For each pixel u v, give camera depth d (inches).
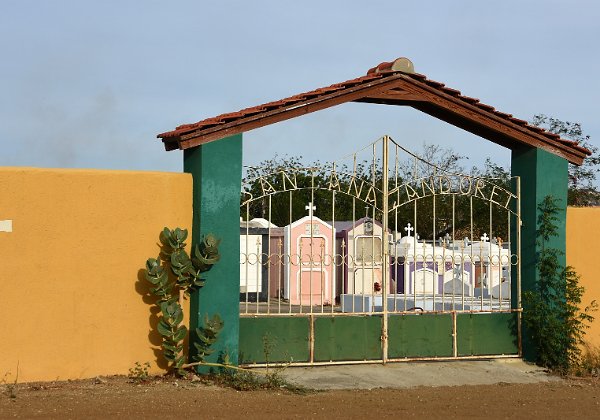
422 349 496.7
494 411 384.2
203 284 435.8
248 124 450.0
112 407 357.1
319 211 1074.1
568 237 526.0
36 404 359.3
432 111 510.6
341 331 477.7
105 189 426.3
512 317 518.3
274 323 462.3
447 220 1042.7
